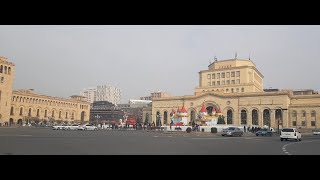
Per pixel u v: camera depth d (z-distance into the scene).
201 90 117.62
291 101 100.00
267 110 95.25
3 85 107.38
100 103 185.38
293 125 93.38
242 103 96.94
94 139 28.78
